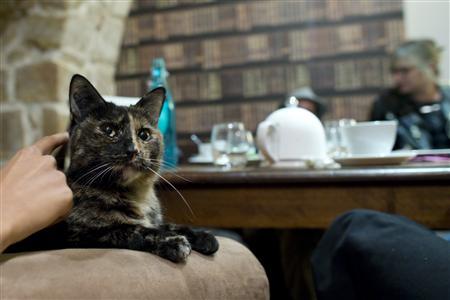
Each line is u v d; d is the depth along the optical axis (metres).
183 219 0.96
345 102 2.88
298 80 2.95
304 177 0.88
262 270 0.66
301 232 1.63
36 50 1.90
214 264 0.61
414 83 1.98
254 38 3.01
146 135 0.84
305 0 2.92
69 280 0.47
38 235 0.69
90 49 2.11
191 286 0.54
